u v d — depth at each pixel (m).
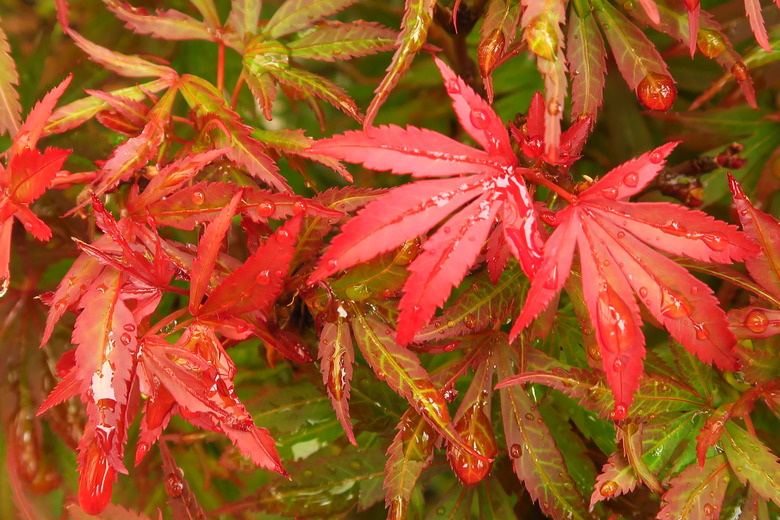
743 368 0.30
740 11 0.33
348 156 0.28
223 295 0.29
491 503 0.32
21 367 0.33
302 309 0.31
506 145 0.28
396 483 0.30
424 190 0.28
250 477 0.35
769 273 0.30
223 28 0.32
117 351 0.29
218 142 0.30
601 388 0.30
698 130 0.35
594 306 0.28
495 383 0.31
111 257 0.29
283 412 0.33
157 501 0.34
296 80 0.31
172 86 0.31
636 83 0.30
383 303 0.30
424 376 0.30
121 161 0.30
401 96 0.38
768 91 0.35
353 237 0.28
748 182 0.34
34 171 0.29
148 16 0.31
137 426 0.34
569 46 0.30
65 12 0.31
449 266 0.28
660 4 0.30
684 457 0.30
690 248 0.28
